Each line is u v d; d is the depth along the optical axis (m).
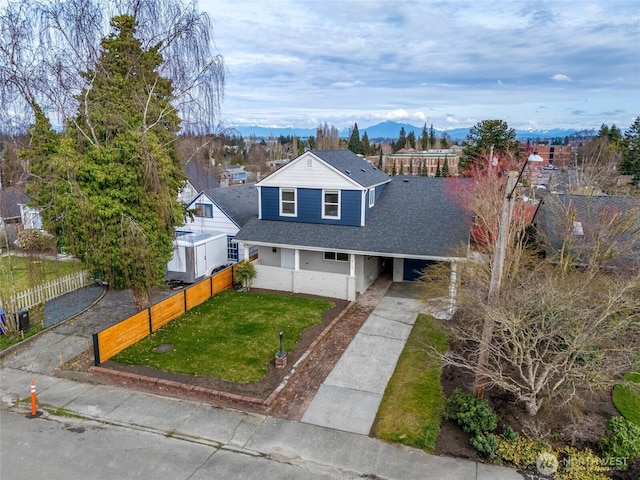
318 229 19.73
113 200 13.98
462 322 14.30
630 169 41.56
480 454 8.96
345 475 8.38
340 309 17.34
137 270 14.58
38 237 16.11
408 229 18.81
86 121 14.37
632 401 10.80
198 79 16.67
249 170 74.00
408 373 12.31
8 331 14.42
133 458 8.82
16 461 8.69
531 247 17.47
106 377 12.09
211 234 23.09
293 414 10.45
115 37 15.53
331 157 20.88
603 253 14.59
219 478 8.27
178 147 17.25
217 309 17.11
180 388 11.35
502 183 18.34
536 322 9.60
